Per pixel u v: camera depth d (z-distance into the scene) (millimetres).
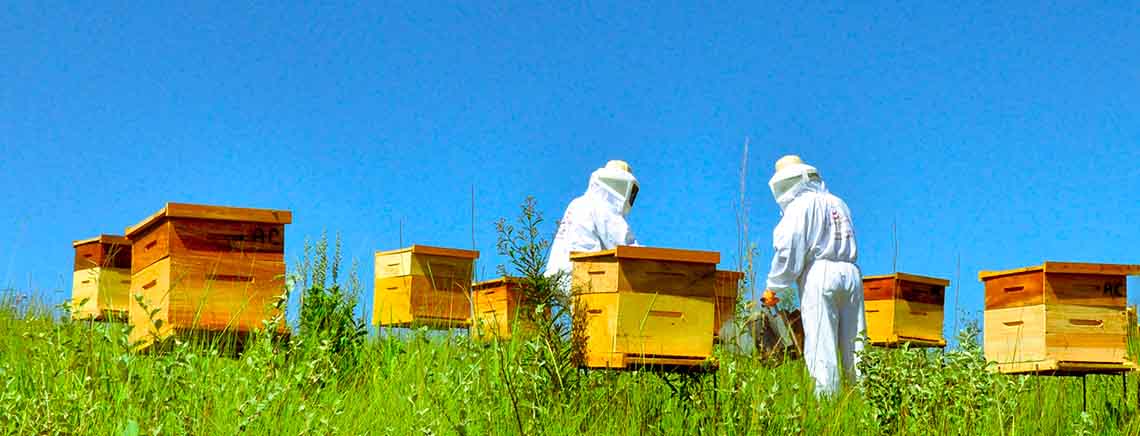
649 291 7109
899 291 12000
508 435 5988
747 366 7125
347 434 5922
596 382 7180
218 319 6914
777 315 9727
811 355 9867
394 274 12156
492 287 10047
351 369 7875
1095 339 7891
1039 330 7836
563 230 10195
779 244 10133
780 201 10516
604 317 7102
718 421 6402
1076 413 7961
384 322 12016
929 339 12242
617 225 10078
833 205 10328
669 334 7164
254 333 6887
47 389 5406
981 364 6730
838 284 10047
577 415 6504
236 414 5496
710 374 7250
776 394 6793
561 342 6863
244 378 5695
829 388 9117
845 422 7137
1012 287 8094
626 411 6938
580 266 7281
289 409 5715
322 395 6629
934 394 6602
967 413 6516
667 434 6574
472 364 6270
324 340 6484
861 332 7328
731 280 9078
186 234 6871
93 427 5199
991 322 8250
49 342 6016
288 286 6016
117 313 10805
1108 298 7938
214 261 6938
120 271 11109
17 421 4867
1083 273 7855
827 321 10008
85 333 6336
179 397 5457
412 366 7875
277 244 7152
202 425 5348
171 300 6789
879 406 6891
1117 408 8016
